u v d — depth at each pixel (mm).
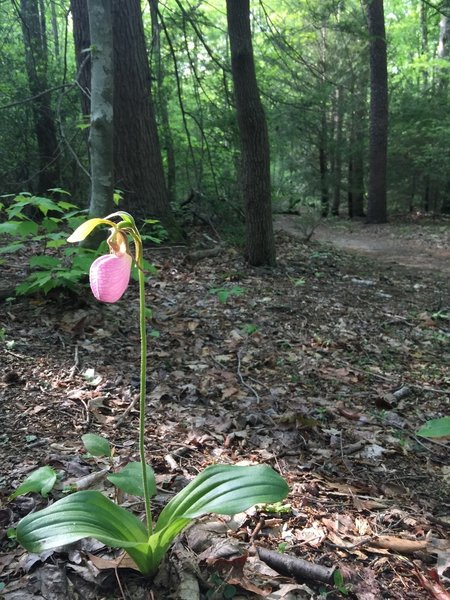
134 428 3244
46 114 11008
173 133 13367
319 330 5812
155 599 1924
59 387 3623
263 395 4055
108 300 1695
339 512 2627
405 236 15195
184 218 10055
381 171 18500
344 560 2252
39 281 4430
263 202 7852
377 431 3701
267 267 8094
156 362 4332
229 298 6363
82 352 4230
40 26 12664
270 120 13898
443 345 5797
